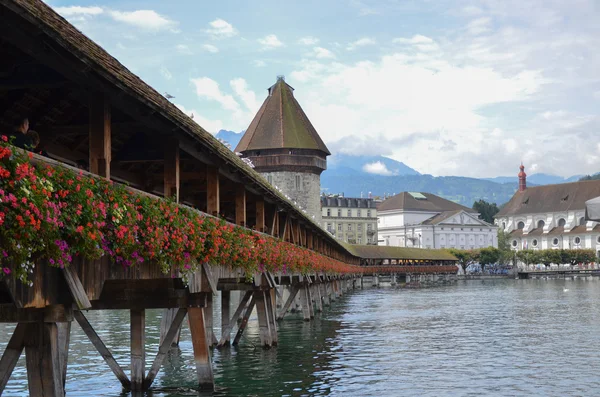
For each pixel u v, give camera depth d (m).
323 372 23.27
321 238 54.62
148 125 13.81
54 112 14.48
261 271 23.28
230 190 26.39
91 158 11.39
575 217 199.00
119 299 15.55
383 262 131.88
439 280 144.12
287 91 101.62
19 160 7.99
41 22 8.69
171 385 20.14
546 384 21.22
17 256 8.05
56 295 9.52
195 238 14.05
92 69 10.23
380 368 24.20
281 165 97.50
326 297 61.66
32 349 9.73
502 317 46.34
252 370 23.52
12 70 11.12
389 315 48.97
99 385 20.39
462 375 22.89
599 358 26.31
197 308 17.30
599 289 89.19
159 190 21.78
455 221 193.00
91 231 9.51
